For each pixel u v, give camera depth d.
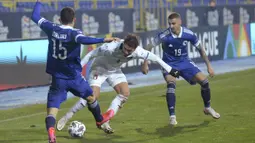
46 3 50.69
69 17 16.88
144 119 23.64
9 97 33.91
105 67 19.42
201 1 62.56
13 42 36.94
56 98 17.17
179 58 22.12
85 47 41.12
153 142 18.84
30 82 38.22
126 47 18.05
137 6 54.47
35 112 27.59
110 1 55.62
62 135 19.95
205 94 21.83
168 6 56.00
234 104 27.47
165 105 28.06
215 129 20.98
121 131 20.84
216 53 54.78
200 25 57.75
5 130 21.42
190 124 22.19
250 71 44.62
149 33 48.47
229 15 61.38
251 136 19.58
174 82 21.69
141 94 32.94
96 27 49.47
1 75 36.34
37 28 46.72
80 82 17.50
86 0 53.84
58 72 17.14
